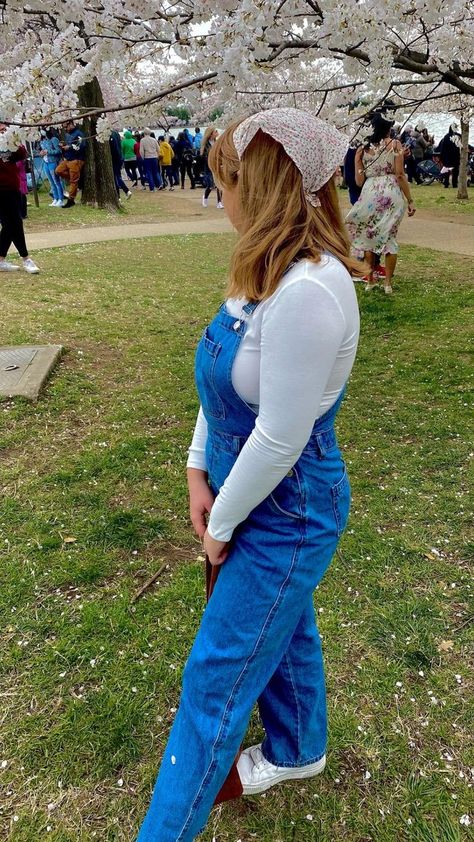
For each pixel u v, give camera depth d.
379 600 2.53
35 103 3.57
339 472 1.41
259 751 1.87
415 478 3.40
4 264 8.12
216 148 1.35
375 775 1.88
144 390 4.59
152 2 3.45
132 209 15.62
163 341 5.66
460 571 2.68
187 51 3.66
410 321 6.09
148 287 7.65
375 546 2.84
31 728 2.00
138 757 1.92
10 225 7.80
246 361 1.25
